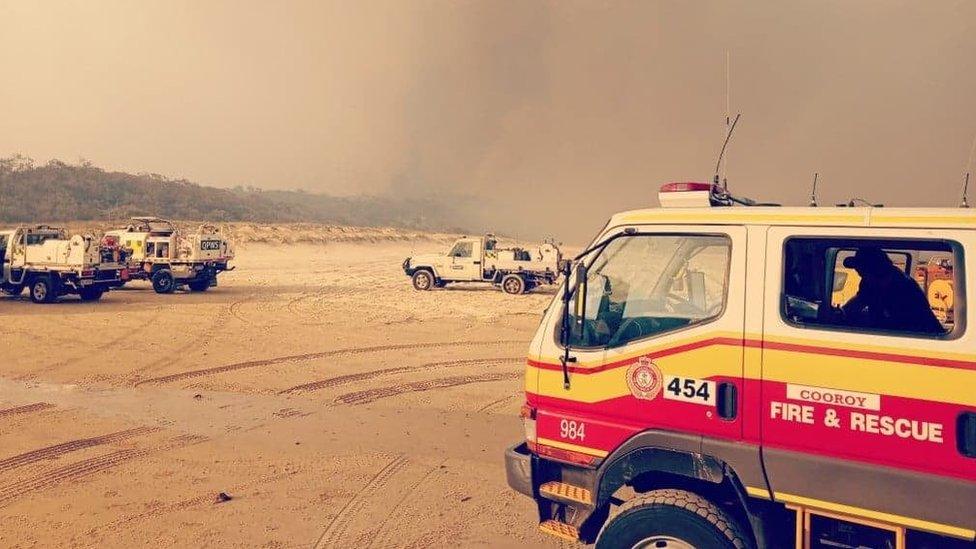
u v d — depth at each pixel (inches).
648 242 157.8
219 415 353.4
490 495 248.8
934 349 120.0
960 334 118.9
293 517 226.1
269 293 1023.6
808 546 131.1
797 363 132.2
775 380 134.3
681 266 152.3
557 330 163.5
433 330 674.2
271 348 551.8
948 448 117.8
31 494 243.3
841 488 126.9
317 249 2768.2
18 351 518.3
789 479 131.9
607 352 154.5
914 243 128.4
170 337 596.1
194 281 1026.1
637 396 150.1
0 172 5438.0
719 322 141.4
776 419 134.0
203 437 315.6
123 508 231.6
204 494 245.3
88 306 823.1
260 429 330.0
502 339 624.1
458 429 336.8
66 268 836.0
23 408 359.3
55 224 3681.1
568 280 158.9
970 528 115.3
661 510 141.1
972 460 115.6
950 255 126.1
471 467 280.2
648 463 146.6
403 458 290.2
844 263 147.8
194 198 6210.6
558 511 168.7
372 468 276.8
